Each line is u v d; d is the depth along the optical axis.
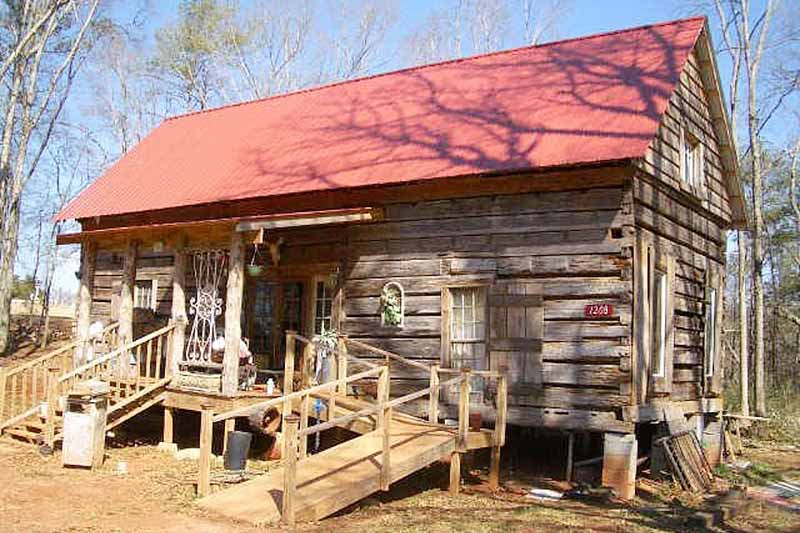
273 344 15.87
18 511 8.41
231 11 38.59
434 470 12.39
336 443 12.81
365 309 14.09
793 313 34.12
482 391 12.70
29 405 15.97
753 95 24.05
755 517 10.71
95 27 31.64
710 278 16.53
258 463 11.88
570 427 11.91
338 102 18.39
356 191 14.18
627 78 13.82
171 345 13.30
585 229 12.11
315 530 8.16
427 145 14.23
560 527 8.88
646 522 9.55
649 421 12.38
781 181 34.12
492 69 16.77
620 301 11.73
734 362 32.84
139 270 18.81
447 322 13.16
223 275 14.95
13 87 27.89
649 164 12.56
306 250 14.98
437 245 13.42
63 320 39.41
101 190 18.89
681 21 15.22
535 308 12.37
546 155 12.23
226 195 15.54
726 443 16.48
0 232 28.19
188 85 38.72
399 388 13.57
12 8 27.89
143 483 10.16
